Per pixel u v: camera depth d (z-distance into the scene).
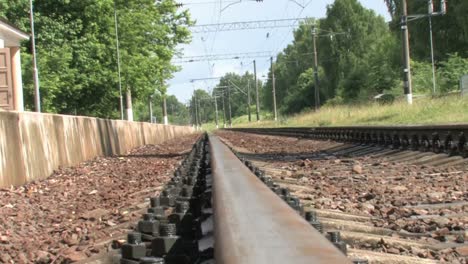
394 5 66.44
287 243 1.74
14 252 5.44
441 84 50.19
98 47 36.81
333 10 83.94
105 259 4.14
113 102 44.31
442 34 60.59
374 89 62.16
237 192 3.09
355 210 6.38
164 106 73.75
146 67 44.28
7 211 7.97
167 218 3.75
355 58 79.50
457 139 11.57
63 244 5.63
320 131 26.03
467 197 7.06
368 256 3.69
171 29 53.16
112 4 40.38
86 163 16.98
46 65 32.41
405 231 5.21
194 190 5.49
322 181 9.45
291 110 92.50
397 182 8.88
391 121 27.61
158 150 26.25
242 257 1.57
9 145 10.56
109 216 7.22
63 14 36.16
